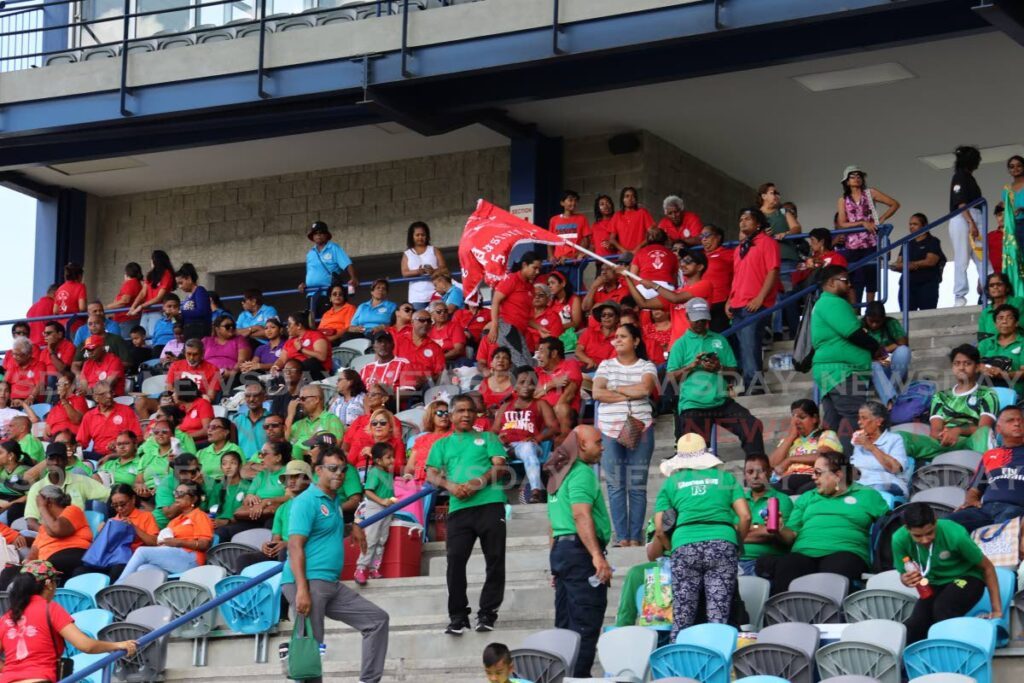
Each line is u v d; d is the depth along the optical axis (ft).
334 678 34.78
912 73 55.47
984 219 48.11
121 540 40.37
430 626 35.58
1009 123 60.03
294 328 52.65
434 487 37.22
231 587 36.40
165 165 65.87
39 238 68.59
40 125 59.21
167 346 57.16
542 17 52.16
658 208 61.26
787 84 56.49
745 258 45.16
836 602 30.68
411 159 64.85
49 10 62.39
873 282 50.78
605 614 34.86
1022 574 30.73
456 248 63.82
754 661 28.60
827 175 66.08
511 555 37.91
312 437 39.88
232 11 59.62
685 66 52.65
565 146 61.98
